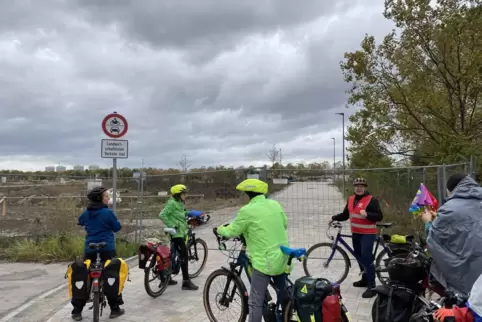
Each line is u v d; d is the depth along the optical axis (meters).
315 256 6.97
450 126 14.93
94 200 5.43
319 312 3.81
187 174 10.98
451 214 3.64
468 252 3.54
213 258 8.72
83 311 5.62
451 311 2.93
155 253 6.16
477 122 15.30
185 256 6.50
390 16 15.29
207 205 11.01
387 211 8.83
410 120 16.33
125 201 13.37
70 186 11.84
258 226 4.24
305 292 3.87
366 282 6.46
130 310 5.56
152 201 12.95
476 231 3.55
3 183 11.82
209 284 5.05
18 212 10.78
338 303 3.82
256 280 4.25
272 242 4.22
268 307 4.37
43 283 7.38
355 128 17.28
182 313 5.44
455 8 14.40
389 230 8.59
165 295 6.22
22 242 9.68
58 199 10.71
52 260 9.09
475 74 13.76
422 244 5.05
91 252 5.27
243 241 4.71
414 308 3.89
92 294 5.10
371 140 17.19
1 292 6.81
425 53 15.17
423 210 4.97
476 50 13.82
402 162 17.33
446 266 3.68
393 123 16.66
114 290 5.13
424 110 15.41
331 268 6.85
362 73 16.14
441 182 8.01
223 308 4.92
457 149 13.15
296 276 6.94
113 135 8.64
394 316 3.94
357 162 17.56
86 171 33.00
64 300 6.33
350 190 9.05
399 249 5.28
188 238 7.04
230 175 10.78
